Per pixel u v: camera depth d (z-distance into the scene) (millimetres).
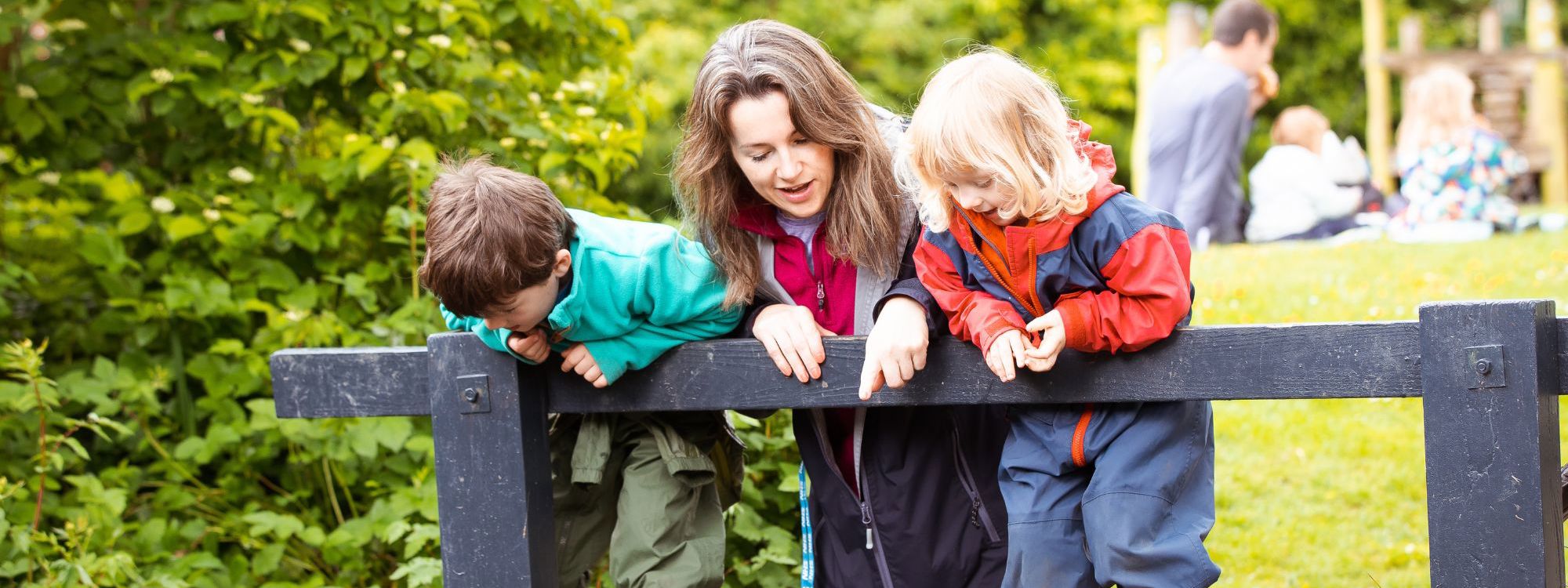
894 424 2230
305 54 3645
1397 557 3379
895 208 2119
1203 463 2068
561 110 3793
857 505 2279
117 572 3137
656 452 2289
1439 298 4613
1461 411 1806
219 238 3502
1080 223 1905
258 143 3865
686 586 2229
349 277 3557
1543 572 1793
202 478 3742
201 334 3807
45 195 3920
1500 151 6176
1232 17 6938
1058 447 2037
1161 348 1930
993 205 1872
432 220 1940
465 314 1957
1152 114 6973
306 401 2266
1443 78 7758
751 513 3180
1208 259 5594
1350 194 6715
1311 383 1881
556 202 2002
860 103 2100
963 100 1843
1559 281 4664
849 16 12469
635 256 2047
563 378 2191
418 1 3654
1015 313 1948
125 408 3598
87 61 3795
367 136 3479
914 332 1958
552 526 2264
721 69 2021
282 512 3631
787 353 2041
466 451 2172
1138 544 1929
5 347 3506
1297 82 14812
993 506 2256
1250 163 14352
